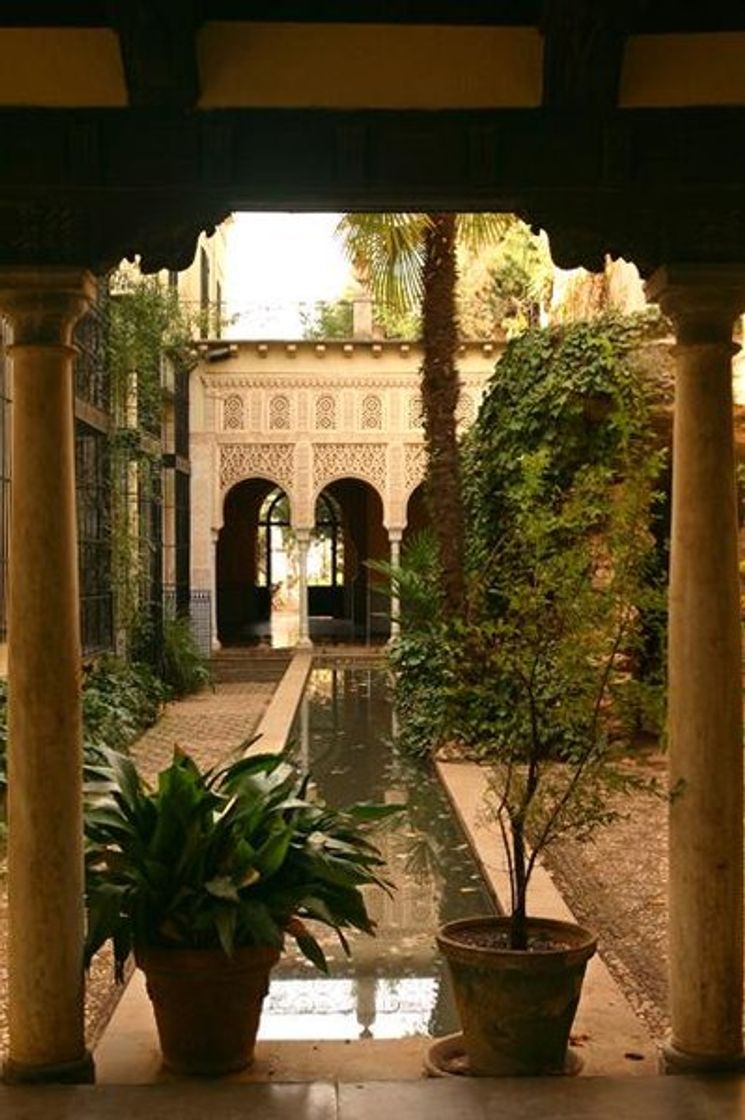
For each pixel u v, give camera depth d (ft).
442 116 12.73
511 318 70.69
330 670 65.92
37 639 12.69
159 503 53.16
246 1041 13.65
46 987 12.60
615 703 14.29
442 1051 13.94
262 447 72.43
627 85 12.67
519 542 16.31
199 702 51.90
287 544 124.26
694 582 13.11
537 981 12.89
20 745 12.67
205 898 13.32
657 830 26.11
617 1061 13.99
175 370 62.95
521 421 34.78
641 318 33.40
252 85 12.56
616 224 12.81
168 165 12.62
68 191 12.63
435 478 37.60
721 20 12.36
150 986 13.55
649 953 18.22
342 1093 12.26
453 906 22.29
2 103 12.54
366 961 19.20
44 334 12.78
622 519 14.28
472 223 42.45
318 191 12.67
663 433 34.06
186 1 11.58
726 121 12.76
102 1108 11.91
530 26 12.41
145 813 14.12
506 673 14.33
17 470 12.81
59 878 12.66
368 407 72.69
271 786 14.58
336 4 12.34
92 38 12.23
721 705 13.01
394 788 33.45
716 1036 12.86
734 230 12.82
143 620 49.88
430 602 40.75
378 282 41.42
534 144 12.78
